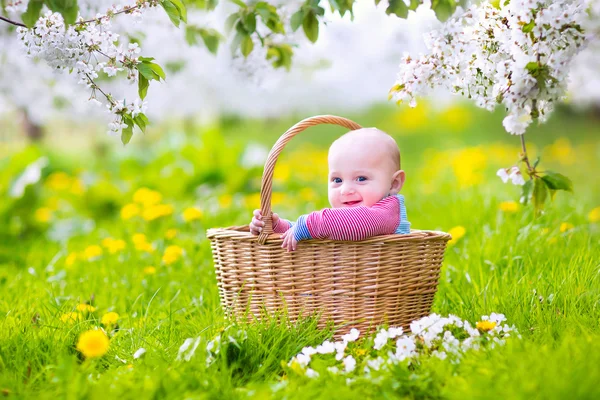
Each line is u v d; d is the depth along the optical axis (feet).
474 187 18.40
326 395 6.64
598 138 39.91
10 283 12.67
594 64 17.81
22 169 20.18
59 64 8.61
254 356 7.93
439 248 9.55
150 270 12.57
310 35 10.53
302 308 9.07
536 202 9.30
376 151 9.95
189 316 10.55
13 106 19.15
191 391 6.91
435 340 8.07
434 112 44.86
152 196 18.07
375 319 9.03
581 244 12.88
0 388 7.09
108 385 6.88
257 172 23.58
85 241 17.63
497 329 8.27
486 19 8.95
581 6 8.29
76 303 10.82
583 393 6.07
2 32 15.12
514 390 6.25
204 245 14.38
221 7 14.43
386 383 6.91
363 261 8.93
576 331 8.36
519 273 11.35
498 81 8.92
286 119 41.16
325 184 25.71
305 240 8.89
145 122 9.07
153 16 14.15
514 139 41.06
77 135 36.88
